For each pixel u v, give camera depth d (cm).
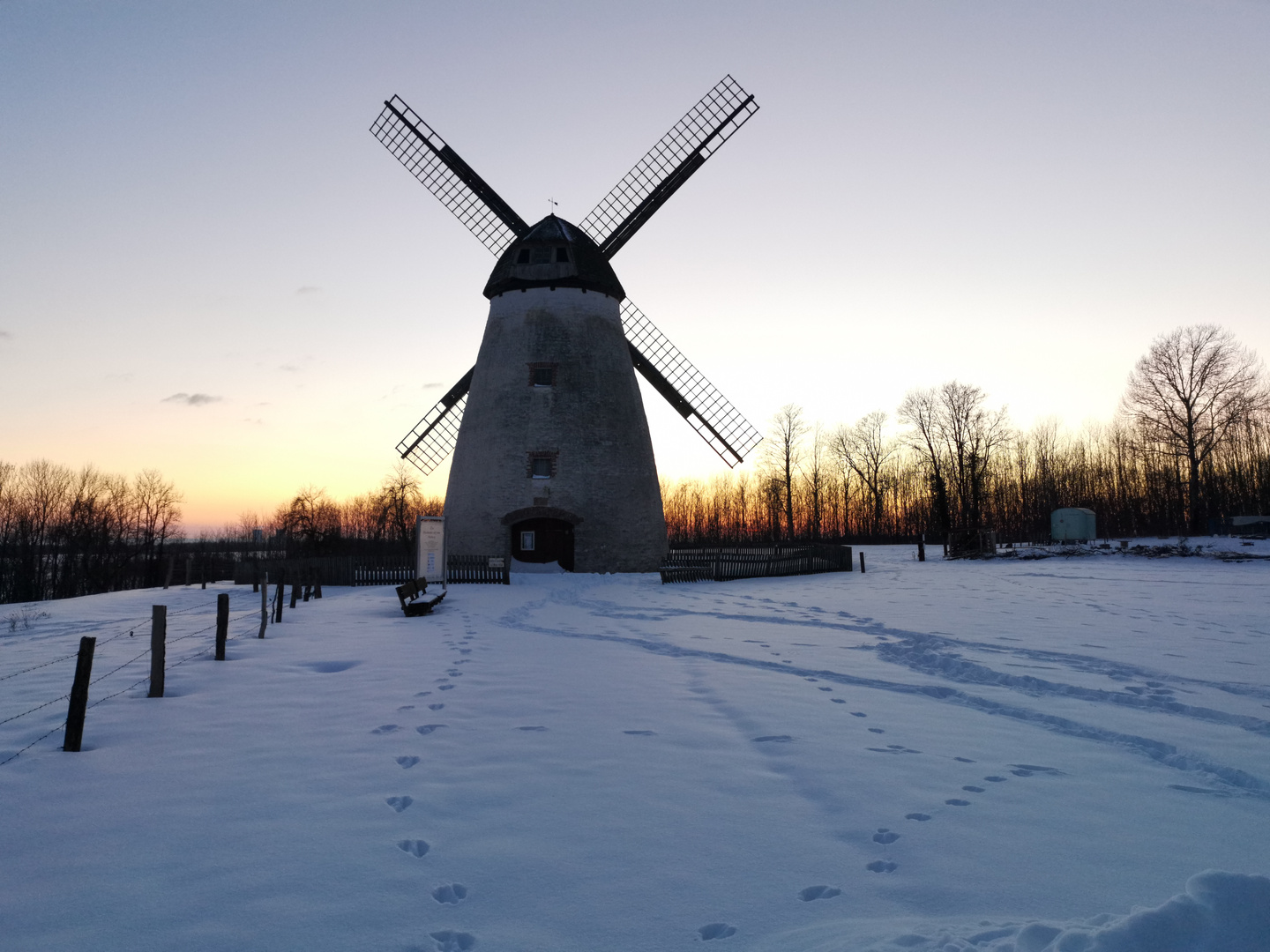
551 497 2888
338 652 1138
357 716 750
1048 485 7750
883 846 448
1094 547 4347
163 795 527
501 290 3092
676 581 2633
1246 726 727
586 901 381
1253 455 6750
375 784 551
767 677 966
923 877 406
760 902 380
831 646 1230
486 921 362
